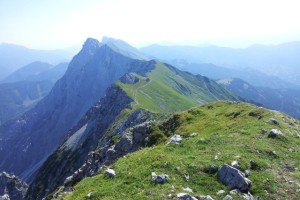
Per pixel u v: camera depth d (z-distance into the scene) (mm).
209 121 60250
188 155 31188
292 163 30516
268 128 40812
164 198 23266
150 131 71562
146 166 29328
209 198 23234
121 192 25906
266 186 25938
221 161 28938
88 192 28172
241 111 58188
